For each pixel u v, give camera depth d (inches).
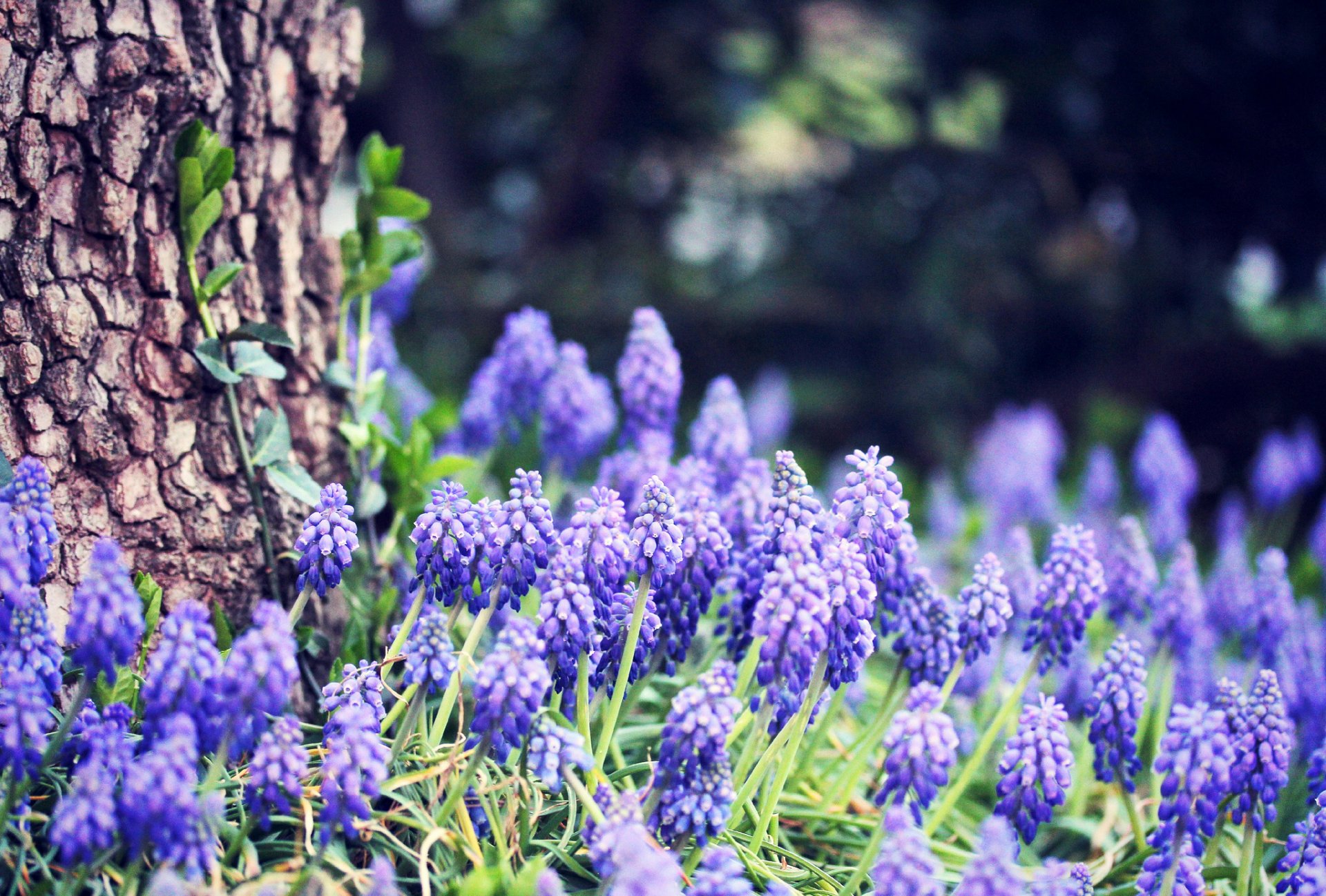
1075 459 295.9
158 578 101.0
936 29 367.9
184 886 68.0
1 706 74.4
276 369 105.0
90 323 97.8
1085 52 368.2
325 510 87.3
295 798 84.1
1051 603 102.7
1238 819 95.7
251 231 111.3
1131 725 101.3
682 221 423.2
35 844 81.0
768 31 394.3
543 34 421.1
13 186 94.6
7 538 73.9
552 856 87.5
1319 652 123.1
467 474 137.1
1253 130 370.6
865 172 396.2
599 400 147.2
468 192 438.9
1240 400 370.9
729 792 78.5
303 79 115.3
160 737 74.0
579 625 83.4
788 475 91.6
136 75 99.3
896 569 103.3
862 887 96.3
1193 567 123.2
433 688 91.8
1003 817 89.2
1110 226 399.2
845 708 126.3
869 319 375.2
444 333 367.9
